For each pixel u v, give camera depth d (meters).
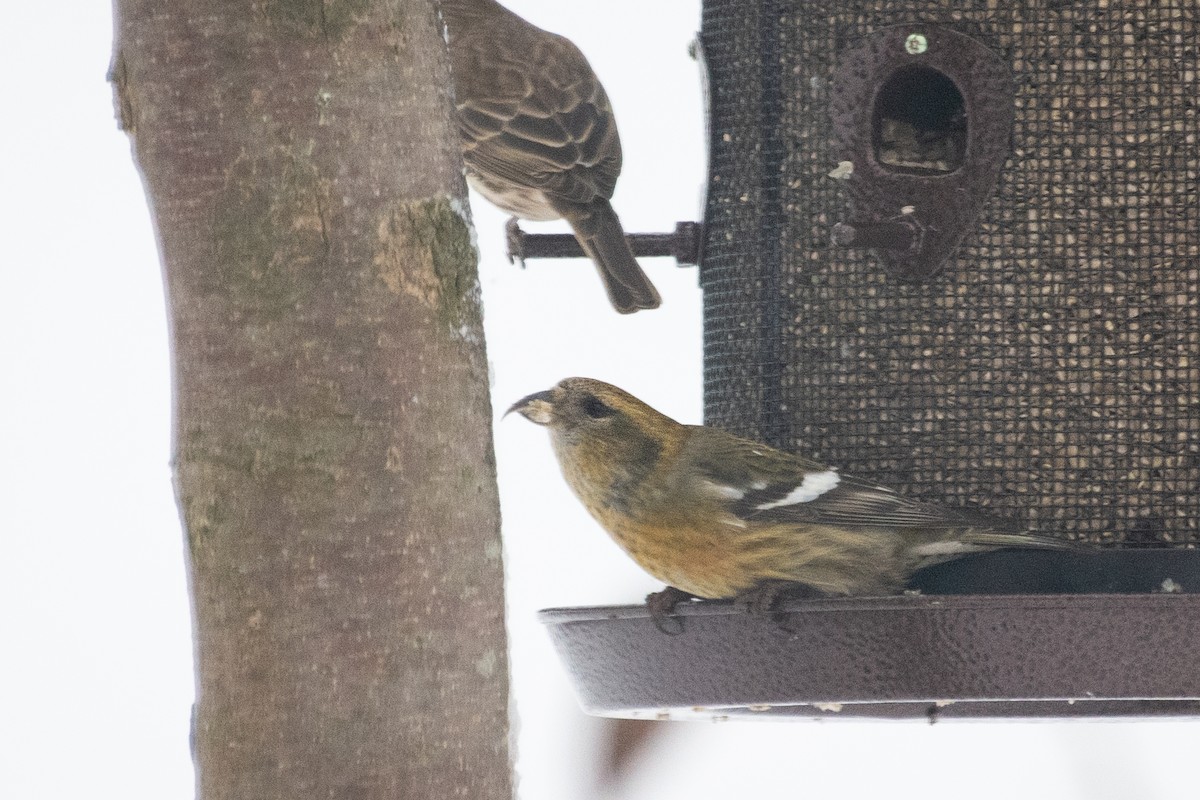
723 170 12.59
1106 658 9.53
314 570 6.50
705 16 12.81
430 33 7.00
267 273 6.60
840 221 11.95
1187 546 11.41
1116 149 11.59
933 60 11.49
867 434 11.81
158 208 6.77
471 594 6.74
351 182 6.69
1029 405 11.59
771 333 12.11
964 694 9.75
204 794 6.56
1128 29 11.62
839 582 10.92
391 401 6.64
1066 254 11.58
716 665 10.30
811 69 12.06
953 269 11.67
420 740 6.53
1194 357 11.52
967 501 11.62
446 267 6.84
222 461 6.57
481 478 6.86
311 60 6.69
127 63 6.84
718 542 10.96
